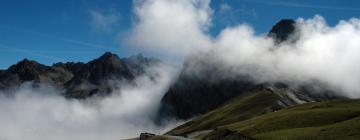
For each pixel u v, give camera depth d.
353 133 138.88
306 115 187.50
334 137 139.88
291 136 153.75
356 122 149.88
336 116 177.75
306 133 152.25
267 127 184.62
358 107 192.00
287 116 195.50
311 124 176.62
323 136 143.88
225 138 196.88
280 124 184.62
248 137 178.12
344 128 146.38
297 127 176.62
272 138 157.25
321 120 179.38
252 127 191.12
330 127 153.50
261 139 162.38
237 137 187.12
